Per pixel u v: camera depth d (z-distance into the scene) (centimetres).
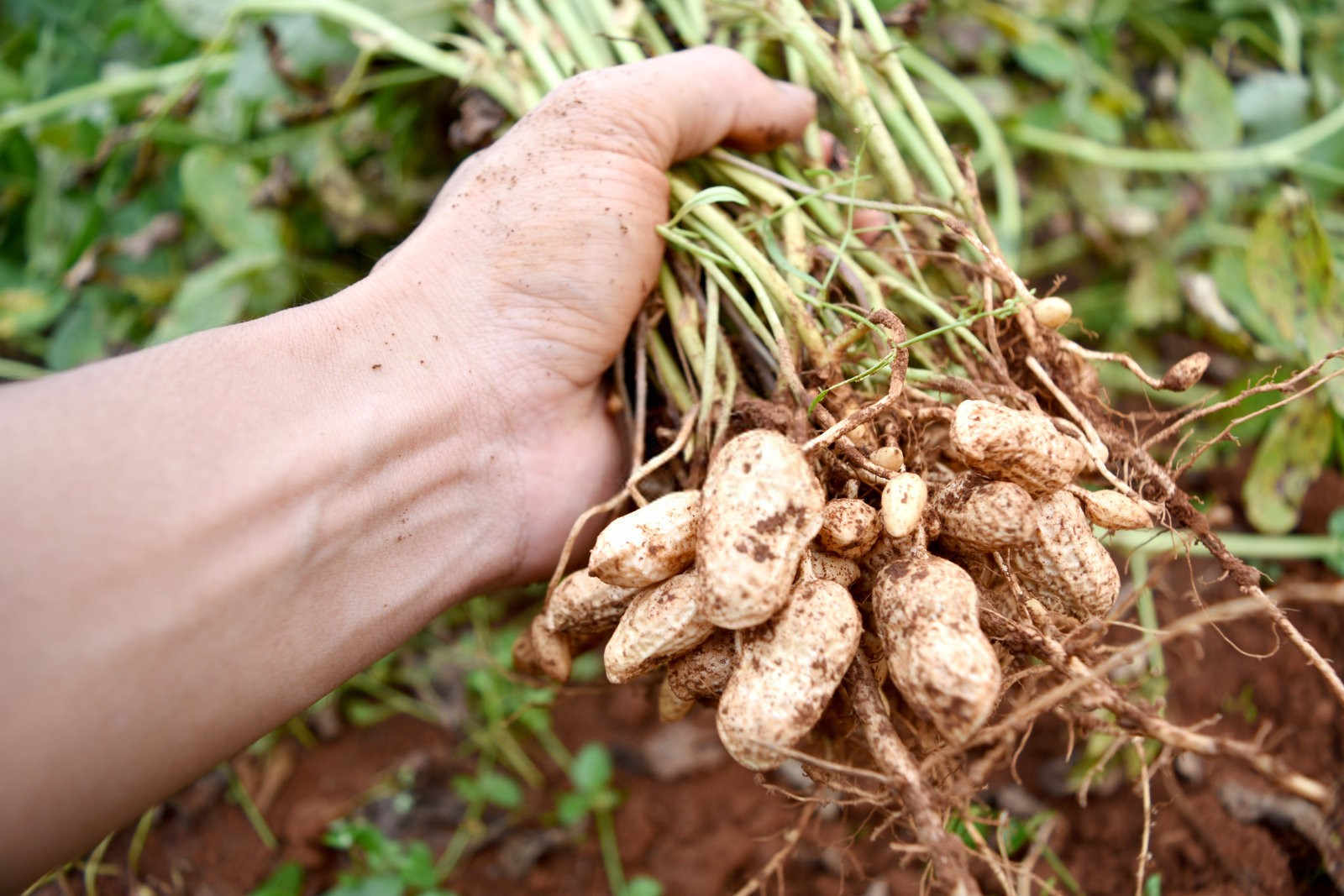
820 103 44
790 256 34
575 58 39
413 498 33
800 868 41
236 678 30
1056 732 43
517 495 34
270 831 43
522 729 46
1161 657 41
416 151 48
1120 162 51
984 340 34
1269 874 37
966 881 26
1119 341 53
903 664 27
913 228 36
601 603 31
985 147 44
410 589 33
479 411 33
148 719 28
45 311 56
